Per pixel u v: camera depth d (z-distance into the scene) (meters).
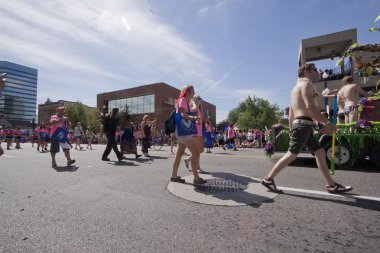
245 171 5.92
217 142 21.00
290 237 2.46
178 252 2.19
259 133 20.17
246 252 2.19
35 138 19.16
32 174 5.63
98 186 4.44
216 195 3.80
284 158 3.93
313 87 3.88
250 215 3.01
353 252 2.18
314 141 3.94
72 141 25.95
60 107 7.11
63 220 2.91
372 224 2.74
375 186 4.34
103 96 52.81
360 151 6.17
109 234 2.54
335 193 3.87
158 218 2.94
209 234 2.53
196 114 5.79
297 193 3.88
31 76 109.25
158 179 4.96
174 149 15.40
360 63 6.56
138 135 12.70
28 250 2.24
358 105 6.50
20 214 3.11
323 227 2.67
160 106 44.69
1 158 9.05
